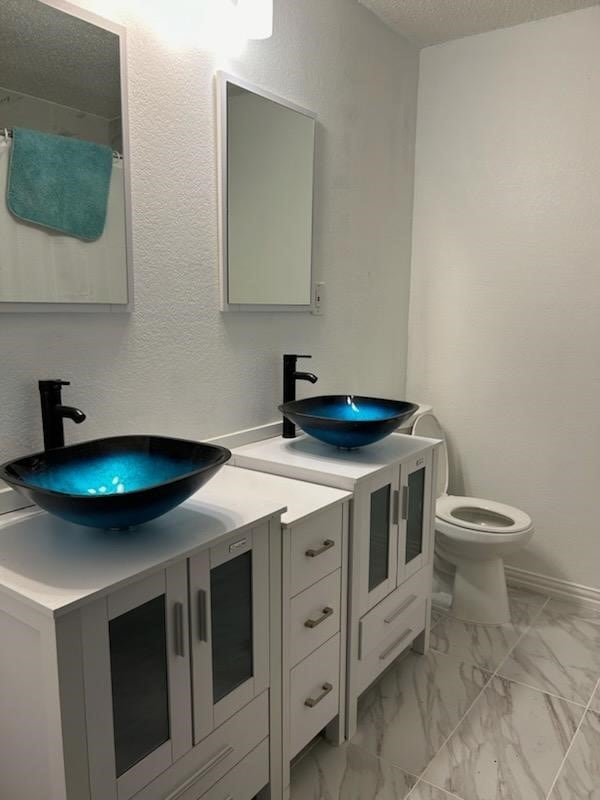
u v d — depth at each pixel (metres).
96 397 1.57
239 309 1.95
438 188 2.82
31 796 1.10
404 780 1.66
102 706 1.05
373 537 1.84
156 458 1.45
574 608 2.63
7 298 1.34
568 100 2.45
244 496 1.53
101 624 1.03
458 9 2.40
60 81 1.40
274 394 2.17
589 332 2.52
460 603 2.52
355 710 1.84
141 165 1.60
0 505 1.34
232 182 1.87
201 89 1.75
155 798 1.18
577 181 2.47
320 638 1.64
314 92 2.18
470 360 2.84
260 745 1.45
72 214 1.45
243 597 1.36
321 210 2.29
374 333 2.72
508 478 2.81
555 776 1.67
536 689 2.06
